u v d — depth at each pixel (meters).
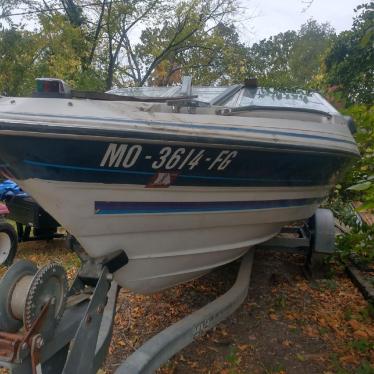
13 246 5.17
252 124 2.76
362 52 8.09
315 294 4.20
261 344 3.27
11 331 1.96
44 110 2.14
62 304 2.12
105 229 2.49
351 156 3.69
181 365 2.98
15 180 2.30
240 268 3.89
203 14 18.97
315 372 2.93
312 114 3.25
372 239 4.70
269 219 3.39
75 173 2.25
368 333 3.41
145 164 2.37
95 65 17.64
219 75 20.52
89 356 2.15
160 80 19.83
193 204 2.74
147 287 2.97
